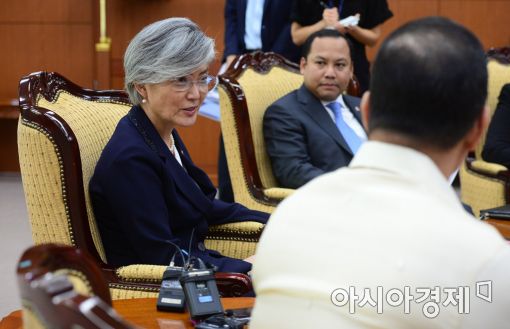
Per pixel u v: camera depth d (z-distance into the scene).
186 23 4.11
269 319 1.90
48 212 3.89
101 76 11.57
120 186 3.95
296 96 6.29
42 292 1.51
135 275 3.76
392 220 1.83
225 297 3.52
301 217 1.93
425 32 1.94
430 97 1.89
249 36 8.49
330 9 8.01
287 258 1.91
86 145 4.25
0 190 11.29
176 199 4.18
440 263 1.77
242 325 2.76
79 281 1.88
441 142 1.92
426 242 1.78
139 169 3.97
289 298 1.87
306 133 6.16
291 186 6.10
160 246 3.94
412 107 1.90
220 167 7.94
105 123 4.51
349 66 6.21
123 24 11.67
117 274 3.78
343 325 1.80
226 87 6.04
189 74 4.09
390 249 1.80
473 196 7.06
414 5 11.45
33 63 12.01
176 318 2.95
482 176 6.92
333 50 6.12
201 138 11.77
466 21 11.46
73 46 11.96
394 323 1.77
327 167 6.09
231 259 4.30
